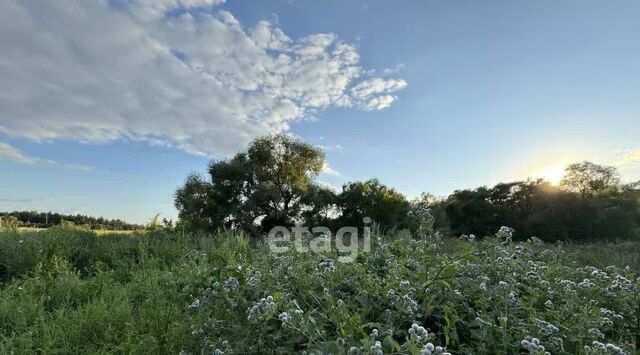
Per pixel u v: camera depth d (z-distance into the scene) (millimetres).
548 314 2855
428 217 5020
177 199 31453
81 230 11133
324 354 1930
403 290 2719
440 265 2965
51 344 3754
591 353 2150
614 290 3387
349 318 2266
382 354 1732
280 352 2309
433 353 1806
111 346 3752
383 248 5047
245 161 34375
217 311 3164
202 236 11906
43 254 7652
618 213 29234
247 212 30812
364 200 34625
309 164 36438
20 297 5246
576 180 42656
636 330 2990
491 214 35000
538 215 31922
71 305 5250
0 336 3990
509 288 3025
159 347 3174
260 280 3408
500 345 2277
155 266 7676
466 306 2701
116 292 5570
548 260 5266
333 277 3506
